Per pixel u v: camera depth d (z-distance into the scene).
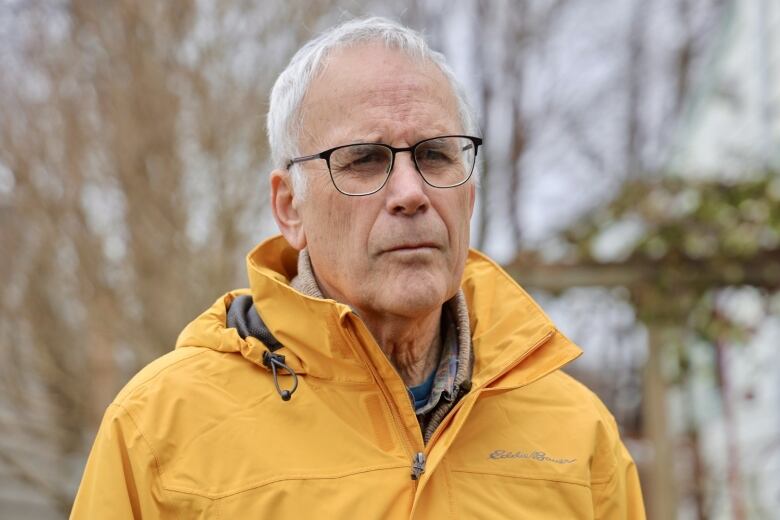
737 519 5.80
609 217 5.11
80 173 6.48
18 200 6.40
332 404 1.76
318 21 6.86
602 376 7.98
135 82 6.41
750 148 5.97
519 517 1.79
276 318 1.82
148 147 6.40
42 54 6.47
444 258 1.81
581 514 1.88
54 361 6.70
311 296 1.83
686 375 5.36
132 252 6.38
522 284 5.21
